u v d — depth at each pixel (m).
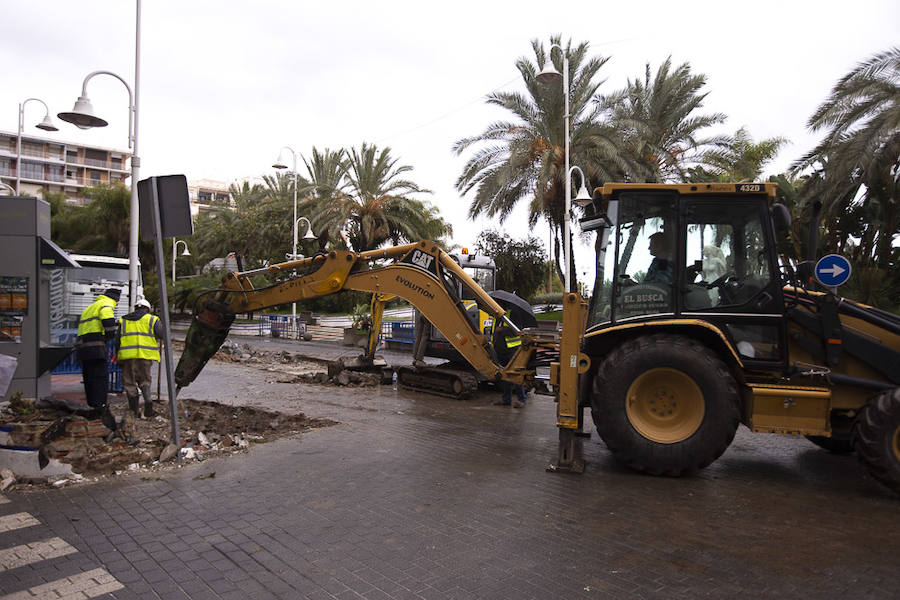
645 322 6.36
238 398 10.72
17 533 4.38
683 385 6.04
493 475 6.02
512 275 35.47
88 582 3.64
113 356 10.17
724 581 3.75
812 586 3.70
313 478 5.80
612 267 6.70
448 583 3.68
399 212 35.56
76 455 5.77
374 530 4.52
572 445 6.26
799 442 7.79
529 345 8.28
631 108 24.14
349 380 12.50
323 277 8.91
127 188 40.25
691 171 25.02
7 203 8.05
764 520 4.85
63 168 81.19
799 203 17.73
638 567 3.94
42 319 8.47
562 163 23.39
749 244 6.36
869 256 19.92
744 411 6.16
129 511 4.84
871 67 15.70
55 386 10.80
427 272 8.82
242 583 3.65
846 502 5.35
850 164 15.00
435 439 7.57
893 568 3.97
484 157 24.34
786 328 6.23
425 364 11.87
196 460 6.35
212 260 55.62
